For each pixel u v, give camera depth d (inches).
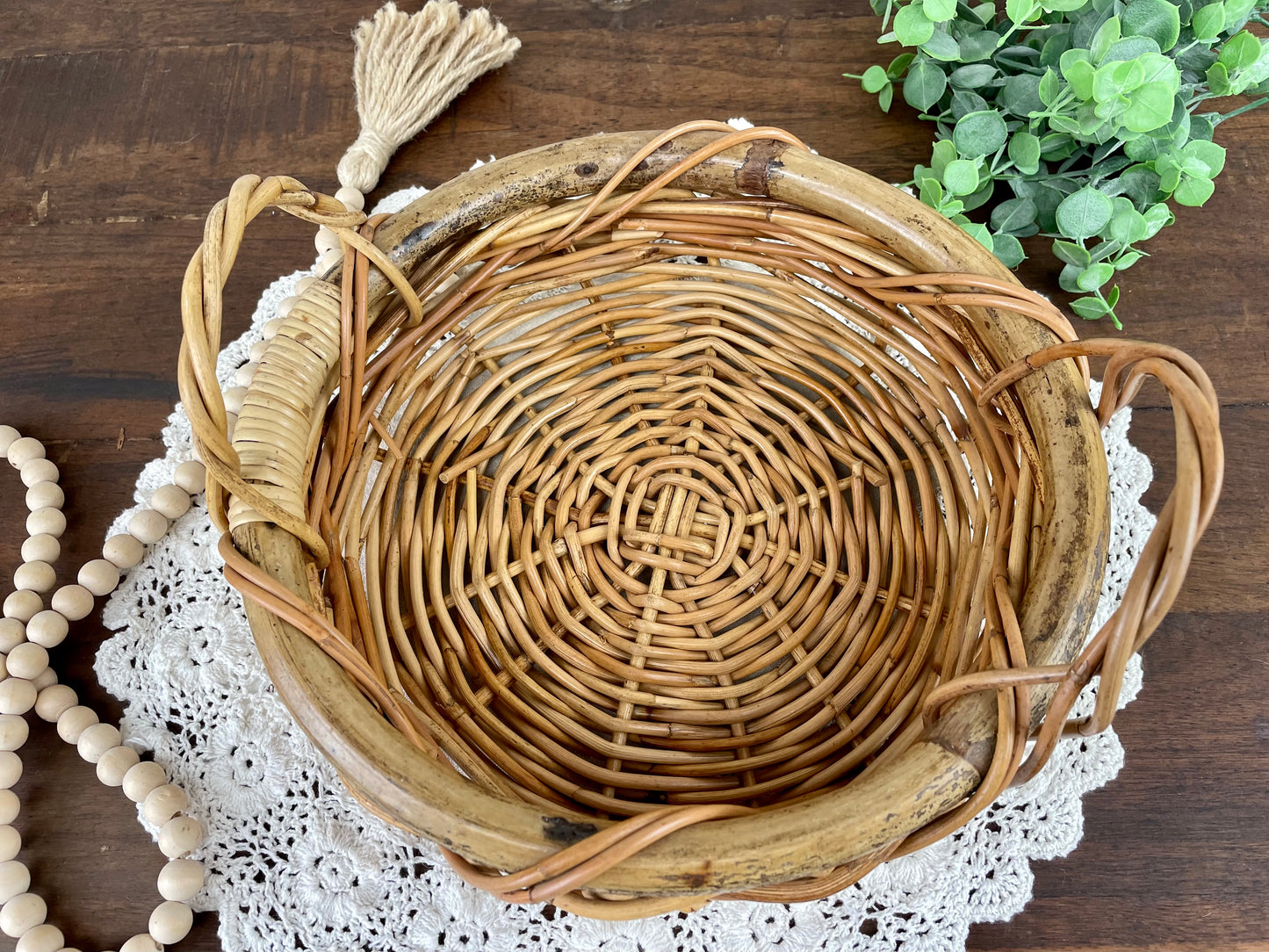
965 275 12.8
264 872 14.7
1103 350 11.1
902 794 10.2
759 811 10.6
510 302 15.8
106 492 17.9
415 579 14.8
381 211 19.6
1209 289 19.1
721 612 15.2
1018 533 12.5
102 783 15.7
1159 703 16.1
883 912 14.5
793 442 16.0
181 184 20.5
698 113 21.0
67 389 18.7
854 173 13.9
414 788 10.3
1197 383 9.9
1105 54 16.0
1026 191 18.3
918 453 15.4
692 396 16.3
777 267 15.7
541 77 21.4
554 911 14.5
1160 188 17.8
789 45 21.6
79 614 16.3
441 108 20.6
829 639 14.9
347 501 14.2
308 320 13.2
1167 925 14.8
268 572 11.4
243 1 22.2
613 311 16.3
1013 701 10.3
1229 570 16.9
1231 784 15.5
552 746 14.2
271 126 21.0
